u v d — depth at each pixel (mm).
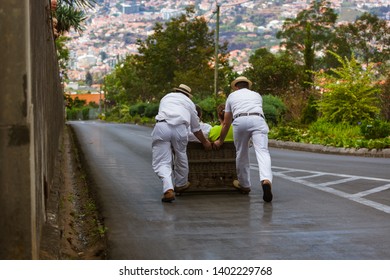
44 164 11523
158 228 12281
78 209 15812
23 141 7453
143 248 10648
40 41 11562
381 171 22047
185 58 115312
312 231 11773
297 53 125500
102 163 26938
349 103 45000
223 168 16594
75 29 38594
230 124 16094
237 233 11711
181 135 15562
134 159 29109
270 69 73562
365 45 119250
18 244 7488
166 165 15547
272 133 43938
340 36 121750
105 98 188625
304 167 23938
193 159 16469
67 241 11688
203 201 15484
